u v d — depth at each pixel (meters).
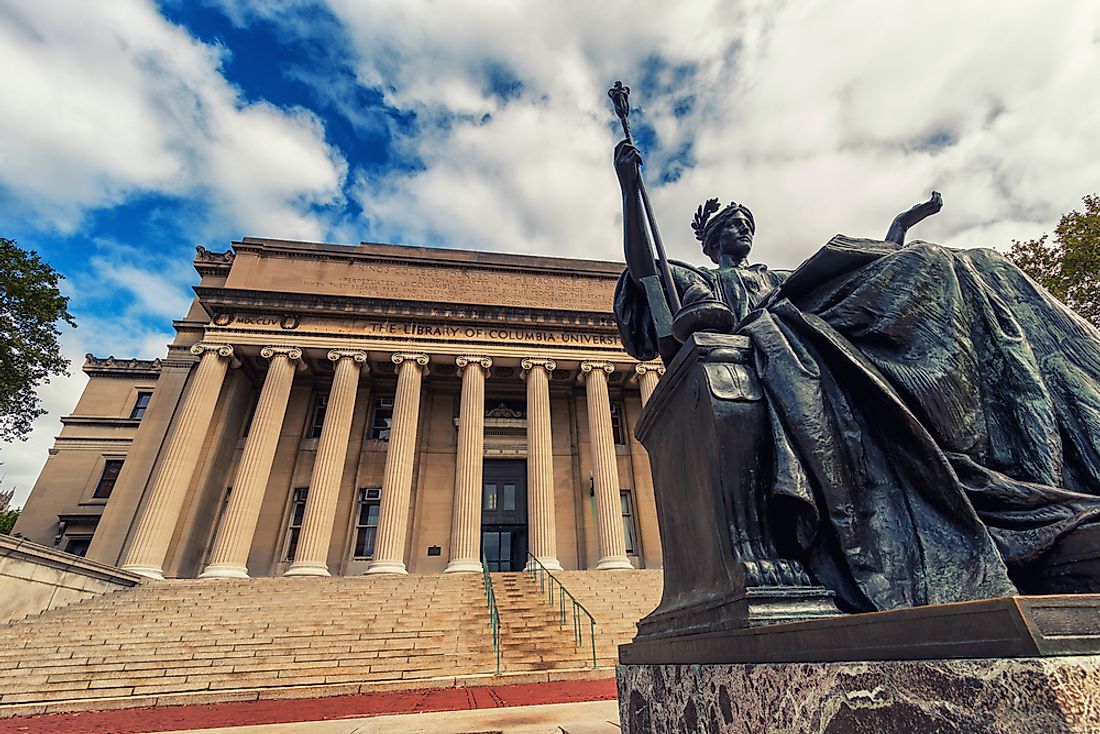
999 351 2.37
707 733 2.01
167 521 24.30
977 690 1.03
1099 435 2.11
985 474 2.05
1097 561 1.65
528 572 23.77
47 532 34.97
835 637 1.39
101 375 40.31
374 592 20.23
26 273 24.39
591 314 32.81
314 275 33.88
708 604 2.18
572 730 4.66
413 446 27.95
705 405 2.35
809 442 2.13
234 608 17.83
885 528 2.06
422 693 11.56
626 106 4.07
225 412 29.48
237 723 8.62
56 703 10.94
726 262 4.14
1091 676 0.95
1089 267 19.25
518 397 34.22
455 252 37.19
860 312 2.59
